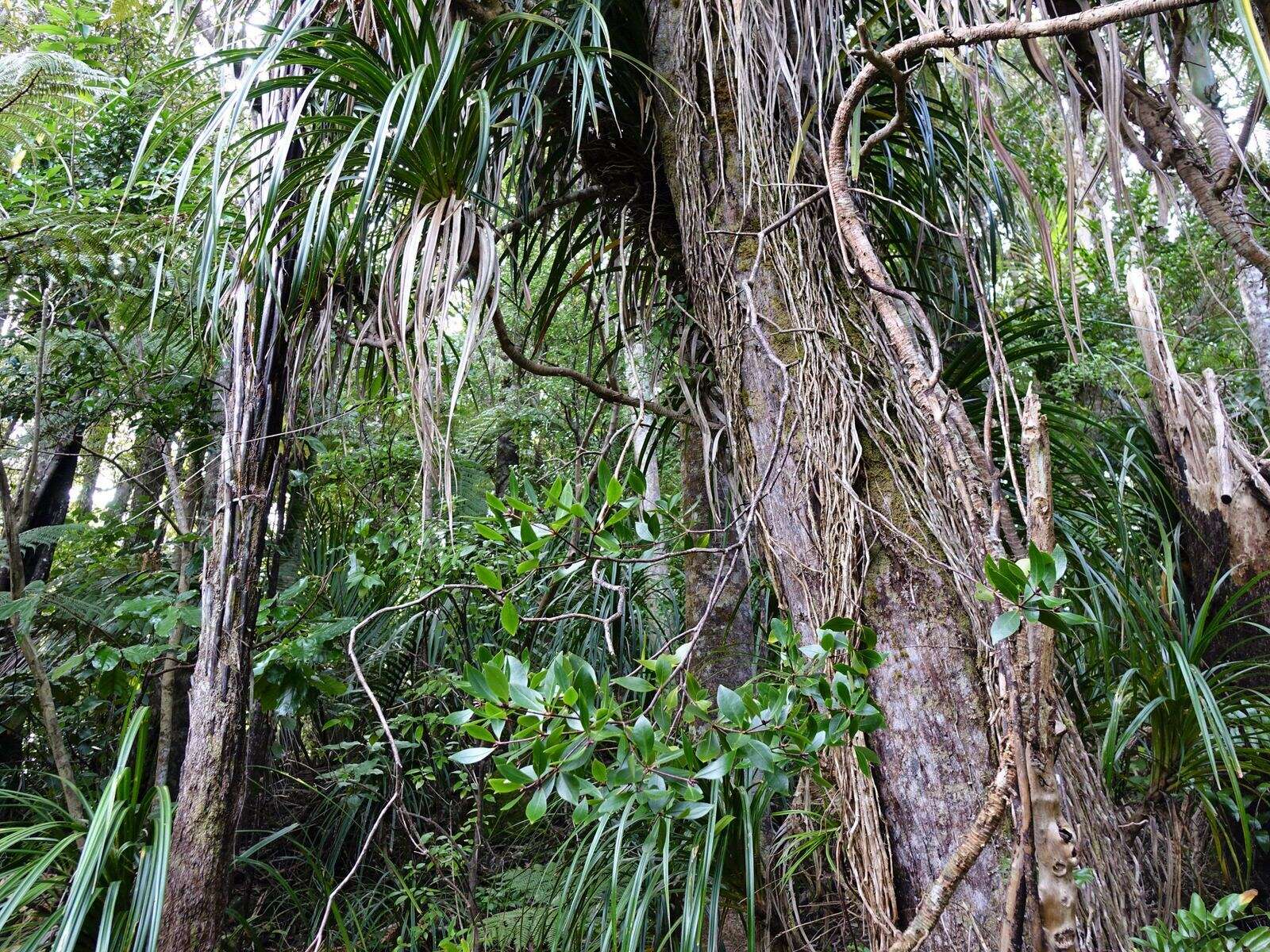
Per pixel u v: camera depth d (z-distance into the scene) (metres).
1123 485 2.28
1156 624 1.84
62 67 2.52
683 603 3.33
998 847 1.15
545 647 3.12
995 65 1.60
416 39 1.67
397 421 3.89
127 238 2.50
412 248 1.66
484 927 2.41
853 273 1.59
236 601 1.81
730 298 1.67
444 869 2.69
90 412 3.08
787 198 1.64
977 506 1.00
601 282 2.53
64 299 2.90
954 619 1.28
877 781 1.28
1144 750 2.01
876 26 2.28
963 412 1.07
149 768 3.03
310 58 1.64
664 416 2.37
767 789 1.62
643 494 1.28
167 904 1.62
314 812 3.11
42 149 2.99
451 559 2.57
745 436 1.61
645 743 1.05
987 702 1.22
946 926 1.14
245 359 1.90
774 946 1.72
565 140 2.29
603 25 1.78
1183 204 1.97
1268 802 1.95
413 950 2.40
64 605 2.57
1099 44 1.35
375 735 2.67
